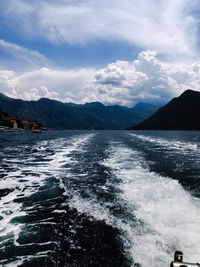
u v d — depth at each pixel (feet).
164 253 17.52
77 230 22.97
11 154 88.38
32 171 53.88
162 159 72.02
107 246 19.69
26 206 30.35
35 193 36.19
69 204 30.55
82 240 20.99
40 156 81.61
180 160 70.28
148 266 16.25
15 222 25.32
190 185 39.88
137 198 31.27
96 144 138.00
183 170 54.03
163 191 34.47
